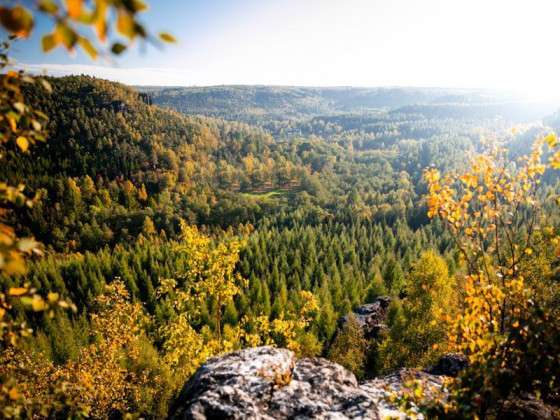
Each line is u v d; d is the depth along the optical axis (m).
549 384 4.24
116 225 122.06
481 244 5.72
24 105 3.51
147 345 34.75
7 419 4.05
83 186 136.88
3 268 2.10
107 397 16.23
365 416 6.79
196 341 13.80
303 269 76.75
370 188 155.50
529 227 5.49
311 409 6.95
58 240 113.19
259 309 54.53
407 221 117.25
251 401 6.96
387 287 57.38
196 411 6.61
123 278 70.75
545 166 5.32
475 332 5.53
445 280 21.81
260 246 85.00
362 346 31.86
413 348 22.41
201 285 13.97
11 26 1.46
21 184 3.87
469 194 5.75
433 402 4.64
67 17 1.50
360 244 89.12
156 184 149.12
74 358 43.28
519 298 5.02
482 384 4.28
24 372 6.63
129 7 1.47
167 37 1.59
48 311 3.57
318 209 122.38
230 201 132.00
